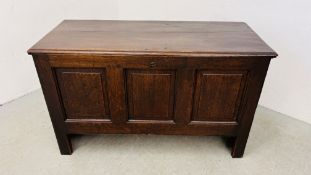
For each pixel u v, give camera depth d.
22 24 1.73
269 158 1.37
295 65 1.56
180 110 1.23
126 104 1.22
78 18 2.05
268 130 1.59
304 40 1.47
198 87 1.16
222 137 1.52
